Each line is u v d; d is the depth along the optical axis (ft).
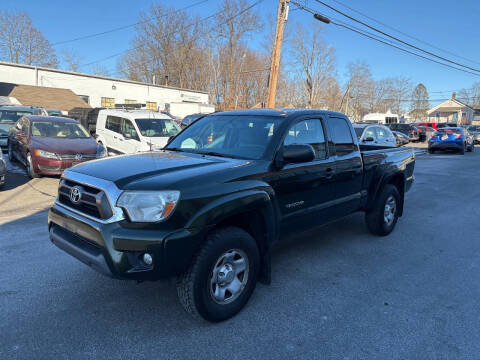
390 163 17.93
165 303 11.25
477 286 12.91
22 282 12.37
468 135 71.67
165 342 9.32
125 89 112.98
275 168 11.74
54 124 34.01
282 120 12.82
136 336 9.53
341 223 20.57
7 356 8.60
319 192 13.65
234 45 150.41
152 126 39.96
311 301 11.64
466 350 9.21
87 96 105.29
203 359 8.71
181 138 14.88
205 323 10.22
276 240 12.07
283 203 12.12
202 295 9.57
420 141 100.01
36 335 9.46
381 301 11.71
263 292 12.21
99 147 32.40
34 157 29.71
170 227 8.96
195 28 164.96
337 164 14.49
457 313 11.02
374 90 259.39
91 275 13.02
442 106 270.46
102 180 9.57
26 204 23.09
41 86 94.48
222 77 157.48
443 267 14.58
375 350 9.16
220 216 9.66
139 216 8.87
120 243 8.76
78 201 9.93
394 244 17.28
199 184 9.59
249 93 167.12
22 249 15.33
